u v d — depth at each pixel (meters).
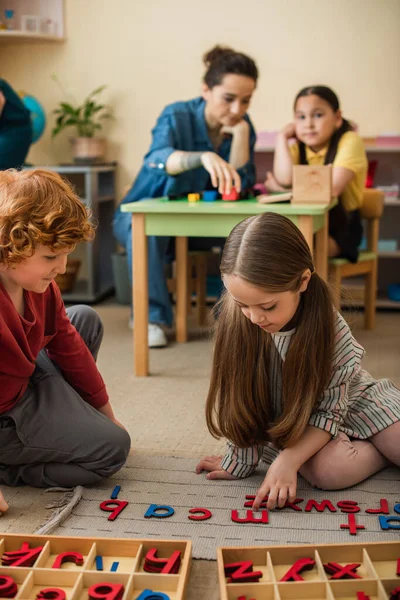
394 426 1.41
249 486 1.39
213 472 1.42
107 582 0.98
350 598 0.96
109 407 1.52
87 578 0.99
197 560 1.11
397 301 3.26
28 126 2.69
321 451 1.36
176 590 0.98
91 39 3.46
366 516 1.25
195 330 2.90
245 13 3.32
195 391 2.06
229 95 2.54
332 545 1.04
